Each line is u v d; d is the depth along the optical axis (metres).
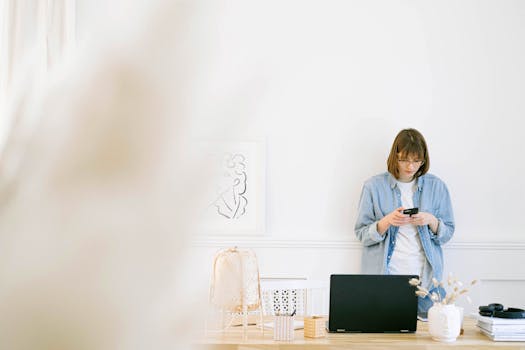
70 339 0.11
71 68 0.11
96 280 0.11
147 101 0.11
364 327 2.69
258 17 4.52
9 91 0.11
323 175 4.49
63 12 3.24
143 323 0.11
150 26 0.11
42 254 0.11
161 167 0.11
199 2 0.11
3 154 0.11
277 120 4.50
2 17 2.88
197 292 0.12
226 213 4.36
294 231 4.45
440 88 4.57
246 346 2.38
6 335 0.10
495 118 4.58
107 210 0.11
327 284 3.56
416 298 2.70
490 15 4.60
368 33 4.56
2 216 0.11
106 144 0.11
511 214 4.54
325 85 4.53
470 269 4.48
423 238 4.06
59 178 0.11
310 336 2.58
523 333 2.58
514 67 4.60
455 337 2.55
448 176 4.55
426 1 4.59
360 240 4.23
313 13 4.55
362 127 4.53
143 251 0.11
